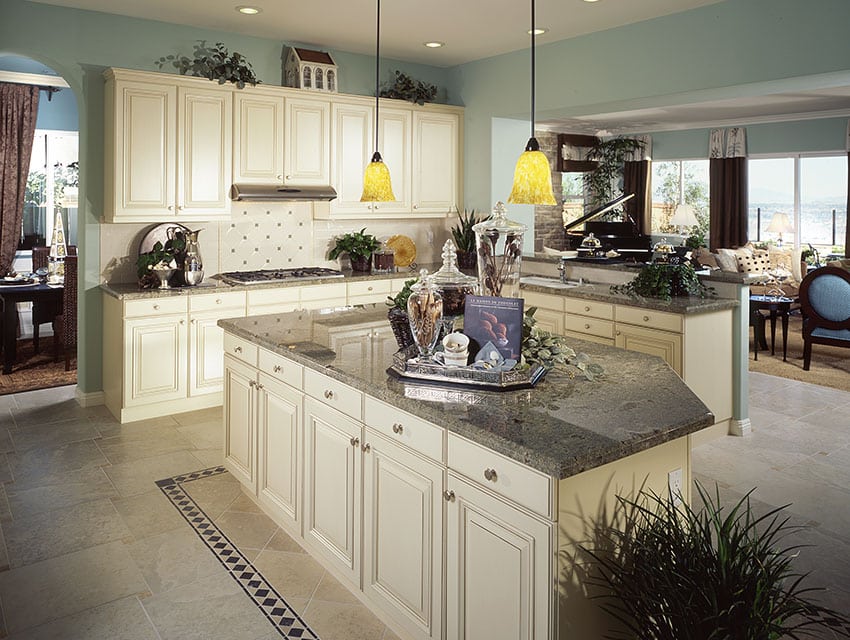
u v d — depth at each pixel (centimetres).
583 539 183
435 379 241
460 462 204
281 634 243
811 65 398
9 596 264
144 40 493
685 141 1158
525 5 448
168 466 397
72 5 461
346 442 258
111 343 488
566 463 170
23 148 721
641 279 464
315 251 603
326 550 278
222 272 556
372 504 245
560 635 179
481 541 198
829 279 607
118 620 250
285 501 308
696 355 428
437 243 676
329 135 564
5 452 416
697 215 1172
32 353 672
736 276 452
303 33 529
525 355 250
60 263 657
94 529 320
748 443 441
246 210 563
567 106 541
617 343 464
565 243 1152
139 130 475
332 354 284
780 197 1073
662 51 471
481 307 241
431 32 521
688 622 165
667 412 211
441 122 628
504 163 629
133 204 478
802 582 275
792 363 668
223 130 510
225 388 358
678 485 213
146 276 491
